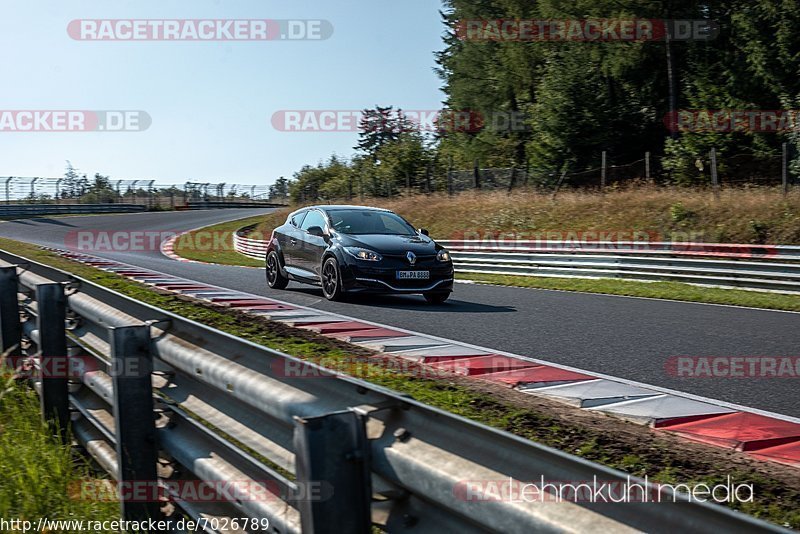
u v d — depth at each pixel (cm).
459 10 3897
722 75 2752
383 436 194
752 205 1585
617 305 1020
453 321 834
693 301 1094
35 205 4453
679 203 1725
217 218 4112
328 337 677
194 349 292
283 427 236
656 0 2781
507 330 776
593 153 2902
